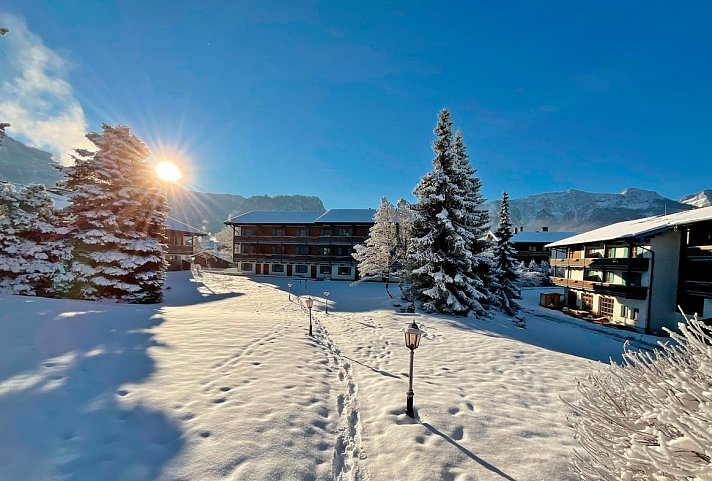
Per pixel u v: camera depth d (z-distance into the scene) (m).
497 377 7.19
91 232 15.64
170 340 7.76
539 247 48.34
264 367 6.64
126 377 5.38
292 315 15.43
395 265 25.30
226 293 24.56
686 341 2.56
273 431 4.25
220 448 3.77
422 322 13.75
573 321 22.17
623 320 21.14
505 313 22.16
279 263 42.44
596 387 3.21
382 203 26.41
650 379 2.68
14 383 4.66
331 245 41.25
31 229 14.66
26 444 3.44
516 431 4.77
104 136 17.27
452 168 17.42
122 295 16.25
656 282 19.03
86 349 6.43
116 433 3.85
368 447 4.32
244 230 44.78
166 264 18.64
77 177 16.88
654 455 2.00
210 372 6.02
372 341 10.25
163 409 4.49
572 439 4.60
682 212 20.59
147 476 3.21
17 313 8.32
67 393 4.58
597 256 24.88
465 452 4.20
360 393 6.08
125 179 17.12
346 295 25.58
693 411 2.17
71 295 15.45
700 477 1.80
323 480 3.55
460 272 16.89
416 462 3.96
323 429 4.57
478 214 20.20
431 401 5.62
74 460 3.32
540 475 3.77
